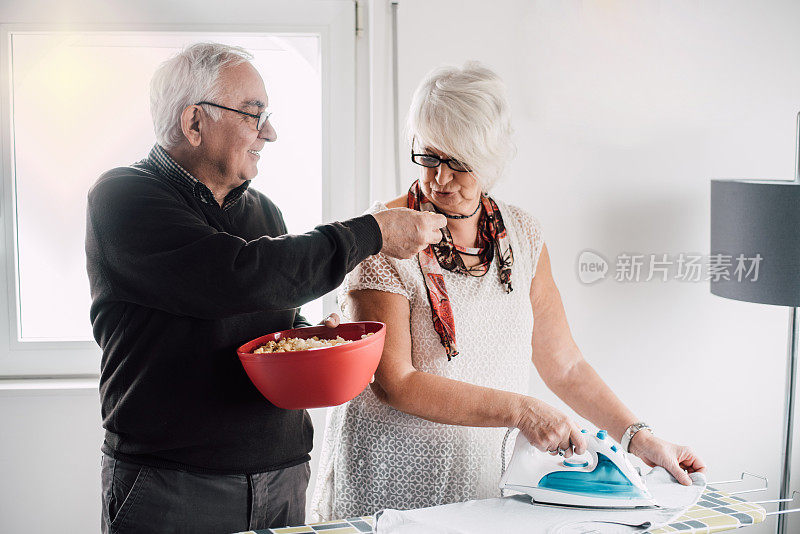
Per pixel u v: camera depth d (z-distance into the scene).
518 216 1.53
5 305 2.11
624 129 2.19
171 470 1.27
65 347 2.14
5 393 2.05
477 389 1.32
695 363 2.30
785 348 2.33
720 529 1.28
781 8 2.21
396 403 1.34
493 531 1.22
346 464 1.49
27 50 2.05
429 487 1.44
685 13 2.17
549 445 1.27
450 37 2.09
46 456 2.10
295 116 2.17
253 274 1.12
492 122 1.31
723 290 1.98
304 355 1.14
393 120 2.11
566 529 1.23
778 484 2.36
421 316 1.41
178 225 1.17
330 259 1.16
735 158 2.25
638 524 1.24
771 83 2.23
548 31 2.12
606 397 1.54
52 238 2.13
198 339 1.26
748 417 2.35
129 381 1.26
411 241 1.24
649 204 2.23
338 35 2.11
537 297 1.58
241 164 1.30
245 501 1.33
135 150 2.12
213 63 1.25
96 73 2.07
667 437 2.32
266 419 1.33
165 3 2.04
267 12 2.08
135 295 1.21
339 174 2.17
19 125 2.07
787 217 1.83
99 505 2.13
